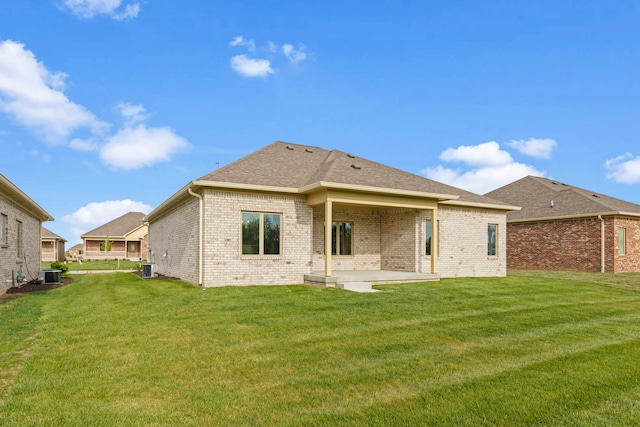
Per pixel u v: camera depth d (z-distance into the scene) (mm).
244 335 7398
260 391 4910
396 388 5027
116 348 6578
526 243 25797
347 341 7086
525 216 25594
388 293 11891
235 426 4008
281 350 6551
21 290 14430
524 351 6672
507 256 26953
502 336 7645
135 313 9219
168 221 19312
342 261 17531
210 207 13352
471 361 6129
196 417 4199
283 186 14266
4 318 8781
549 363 6012
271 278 14156
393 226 17812
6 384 5016
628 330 8234
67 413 4230
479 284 14469
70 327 7949
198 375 5430
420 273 15883
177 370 5605
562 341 7324
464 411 4383
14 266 15250
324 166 16281
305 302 10383
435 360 6152
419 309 9781
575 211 23078
